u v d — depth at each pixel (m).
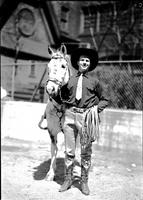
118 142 8.68
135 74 9.49
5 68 14.04
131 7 15.39
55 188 4.95
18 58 15.27
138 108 9.23
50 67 4.54
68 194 4.65
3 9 14.42
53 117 4.95
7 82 13.97
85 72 4.59
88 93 4.45
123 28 16.92
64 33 19.59
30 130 10.00
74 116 4.48
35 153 7.93
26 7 15.80
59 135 5.23
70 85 4.47
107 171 6.35
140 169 6.61
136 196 4.72
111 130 8.80
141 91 9.24
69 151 4.69
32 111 10.00
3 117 10.49
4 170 6.01
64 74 4.51
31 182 5.27
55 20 17.44
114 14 16.34
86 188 4.70
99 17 18.92
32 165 6.59
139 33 16.25
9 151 8.09
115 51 17.27
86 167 4.68
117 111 8.73
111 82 9.96
